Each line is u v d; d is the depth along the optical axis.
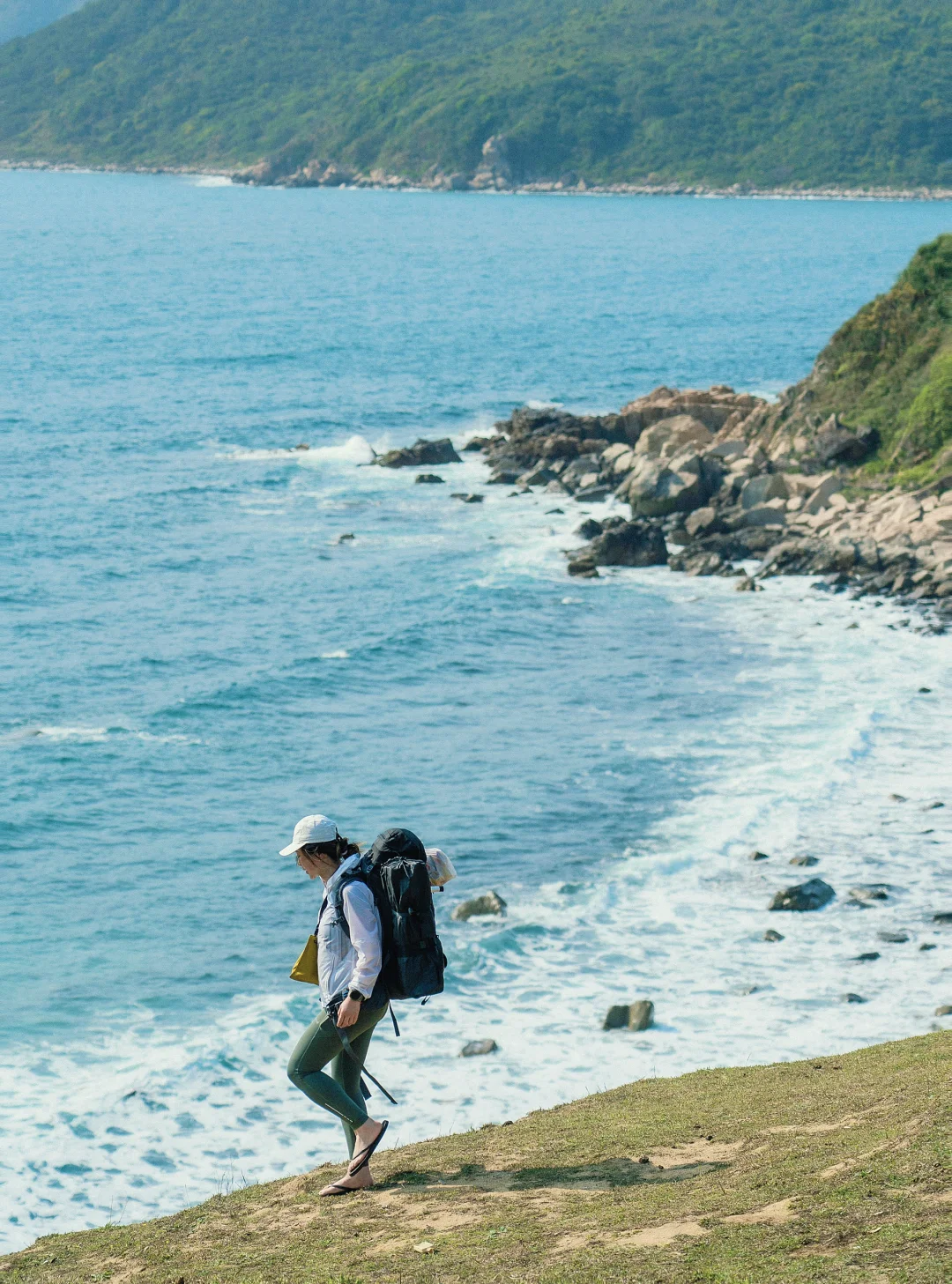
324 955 7.86
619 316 113.62
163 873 22.36
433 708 30.47
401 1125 14.76
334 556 44.06
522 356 91.12
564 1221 7.56
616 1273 6.43
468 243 191.75
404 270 156.75
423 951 7.76
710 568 41.16
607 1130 10.31
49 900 21.33
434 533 46.69
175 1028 17.44
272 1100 15.66
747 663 32.97
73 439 64.56
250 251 180.25
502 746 27.91
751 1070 12.73
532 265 161.62
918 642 34.06
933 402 48.66
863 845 22.45
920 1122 7.76
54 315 115.44
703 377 82.06
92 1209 13.43
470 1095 15.40
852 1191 6.91
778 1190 7.31
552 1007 17.59
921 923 19.67
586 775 26.16
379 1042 16.73
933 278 54.28
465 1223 7.86
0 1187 13.69
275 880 22.16
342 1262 7.44
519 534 46.22
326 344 97.56
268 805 25.19
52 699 31.22
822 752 26.83
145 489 53.91
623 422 57.91
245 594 40.03
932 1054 11.71
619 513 48.19
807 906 20.30
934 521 41.44
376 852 7.95
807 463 50.19
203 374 84.81
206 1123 15.13
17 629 36.75
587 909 20.48
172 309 119.38
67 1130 14.83
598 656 33.91
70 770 26.89
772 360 89.12
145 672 33.28
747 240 198.25
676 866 21.97
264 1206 8.96
